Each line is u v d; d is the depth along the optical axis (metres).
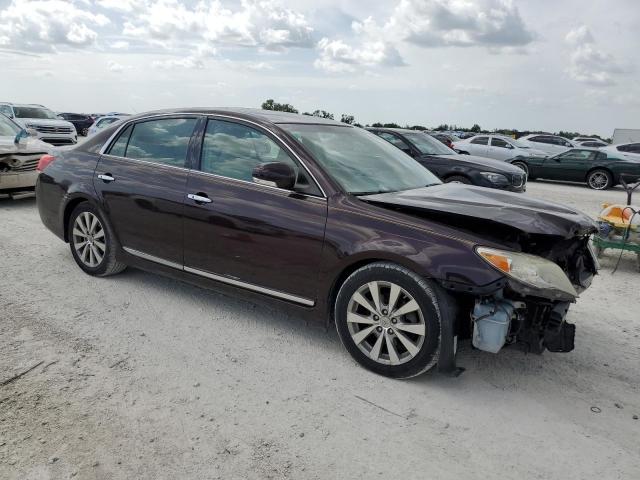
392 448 2.72
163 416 2.90
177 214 4.16
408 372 3.29
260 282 3.81
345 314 3.49
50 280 4.90
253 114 4.16
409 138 10.60
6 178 7.90
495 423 2.97
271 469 2.53
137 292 4.69
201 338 3.87
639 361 3.79
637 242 6.07
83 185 4.84
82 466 2.49
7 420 2.79
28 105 22.50
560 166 17.30
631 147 19.14
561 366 3.66
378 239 3.29
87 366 3.39
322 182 3.61
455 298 3.18
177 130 4.43
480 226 3.25
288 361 3.58
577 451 2.75
